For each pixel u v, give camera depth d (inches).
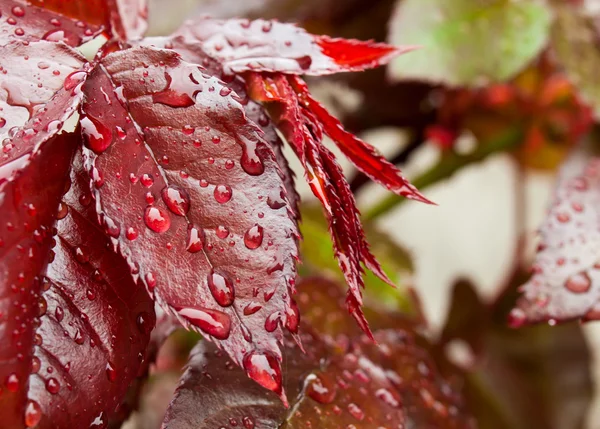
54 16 8.6
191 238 7.7
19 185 7.5
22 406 7.4
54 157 7.8
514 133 16.6
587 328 21.7
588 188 10.0
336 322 9.7
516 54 11.8
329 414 8.7
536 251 9.4
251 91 8.4
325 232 12.2
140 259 7.6
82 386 7.6
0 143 7.8
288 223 7.7
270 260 7.7
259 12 14.2
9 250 7.5
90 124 7.7
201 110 7.8
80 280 7.8
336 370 9.0
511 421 16.0
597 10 12.8
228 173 7.8
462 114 17.0
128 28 8.8
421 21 11.7
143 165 7.8
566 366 17.1
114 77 7.9
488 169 29.8
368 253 8.1
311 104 8.4
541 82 16.0
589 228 9.6
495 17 11.9
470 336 16.1
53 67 8.0
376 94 16.4
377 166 8.5
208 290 7.6
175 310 7.6
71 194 7.8
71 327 7.7
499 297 17.4
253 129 7.8
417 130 17.5
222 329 7.6
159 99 7.9
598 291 9.2
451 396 10.2
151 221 7.7
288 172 8.4
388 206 15.6
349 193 8.0
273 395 8.5
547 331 17.3
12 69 8.0
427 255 31.5
